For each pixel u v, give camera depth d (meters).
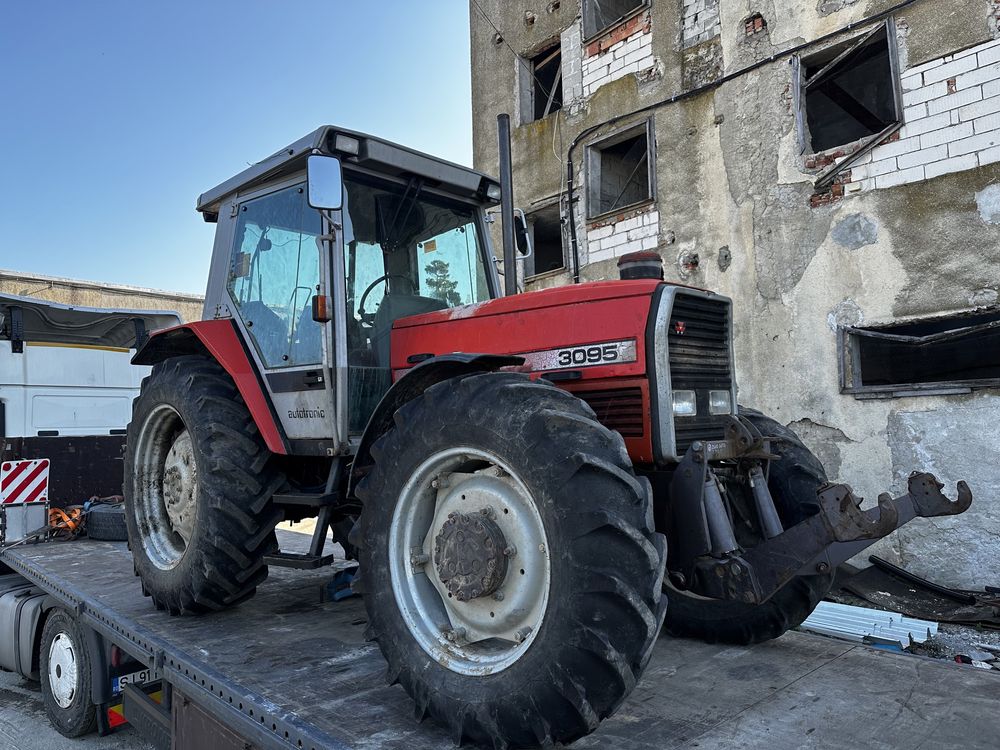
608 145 8.19
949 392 5.25
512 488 2.06
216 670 2.54
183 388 3.36
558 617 1.80
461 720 1.93
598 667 1.75
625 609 1.74
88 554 4.82
